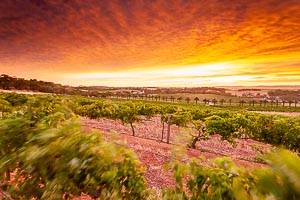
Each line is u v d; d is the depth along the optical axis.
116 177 1.97
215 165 1.97
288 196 1.15
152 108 20.62
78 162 1.88
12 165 2.10
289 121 14.12
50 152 1.92
